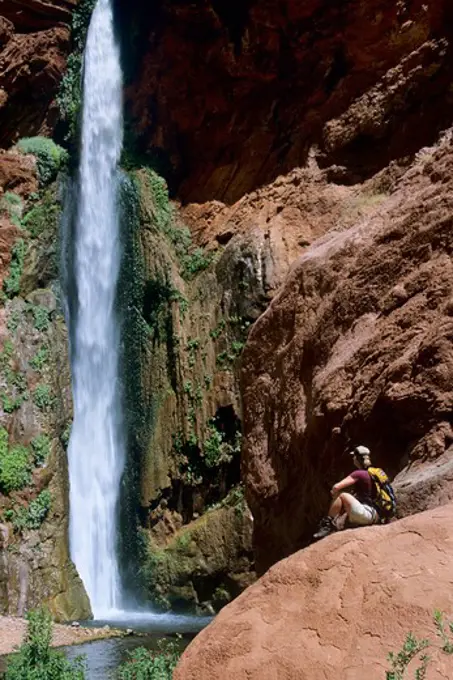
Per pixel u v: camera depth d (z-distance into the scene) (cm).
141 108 2511
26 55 2292
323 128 2098
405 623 408
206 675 441
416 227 986
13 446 1853
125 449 2148
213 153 2373
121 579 2066
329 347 1059
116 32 2592
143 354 2183
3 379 1900
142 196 2312
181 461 2041
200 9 2325
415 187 1102
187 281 2189
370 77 2030
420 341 870
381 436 873
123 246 2295
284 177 2162
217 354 2036
